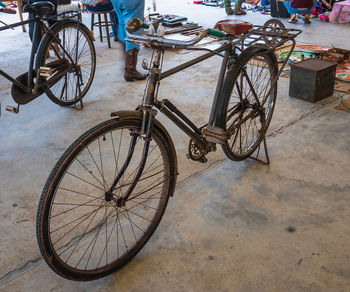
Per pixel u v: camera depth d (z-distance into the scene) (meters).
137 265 1.94
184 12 7.98
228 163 2.75
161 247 2.04
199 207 2.32
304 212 2.26
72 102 3.62
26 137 3.16
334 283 1.79
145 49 5.44
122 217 2.26
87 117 3.48
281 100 3.73
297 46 5.04
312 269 1.87
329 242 2.03
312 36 5.89
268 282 1.81
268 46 2.32
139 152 2.90
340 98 3.74
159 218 2.03
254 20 7.12
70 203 2.38
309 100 3.66
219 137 2.14
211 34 1.91
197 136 2.14
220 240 2.07
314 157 2.79
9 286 1.84
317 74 3.51
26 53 5.38
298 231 2.11
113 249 2.04
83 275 1.76
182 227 2.17
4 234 2.16
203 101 3.75
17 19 7.60
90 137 1.63
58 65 3.40
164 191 2.01
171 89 4.04
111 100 3.82
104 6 5.35
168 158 1.94
